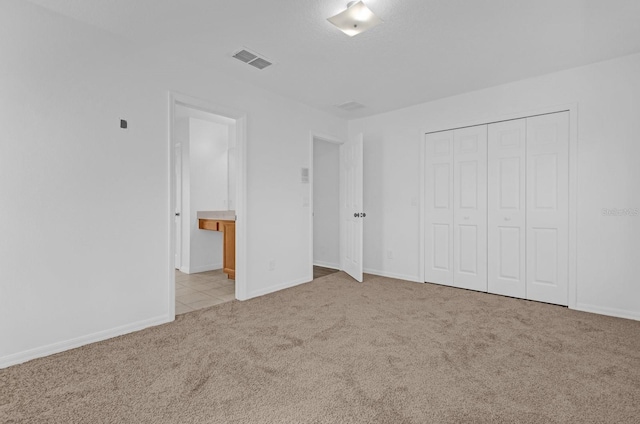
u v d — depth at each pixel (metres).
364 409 1.47
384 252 4.32
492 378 1.73
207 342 2.20
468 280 3.61
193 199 4.65
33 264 1.97
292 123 3.79
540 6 1.99
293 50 2.59
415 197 4.02
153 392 1.60
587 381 1.70
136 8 2.03
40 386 1.65
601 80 2.80
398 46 2.51
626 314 2.69
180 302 3.17
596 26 2.22
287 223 3.74
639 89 2.64
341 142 4.57
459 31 2.29
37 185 1.99
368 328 2.45
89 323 2.20
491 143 3.44
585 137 2.87
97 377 1.74
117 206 2.35
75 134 2.14
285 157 3.71
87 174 2.20
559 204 3.04
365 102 3.88
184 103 2.76
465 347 2.11
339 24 2.10
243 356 1.99
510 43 2.46
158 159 2.58
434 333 2.35
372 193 4.43
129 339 2.25
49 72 2.04
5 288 1.88
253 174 3.34
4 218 1.88
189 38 2.41
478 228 3.53
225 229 4.22
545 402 1.51
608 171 2.78
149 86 2.52
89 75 2.21
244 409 1.47
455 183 3.70
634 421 1.38
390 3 1.95
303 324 2.54
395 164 4.19
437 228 3.84
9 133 1.89
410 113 4.04
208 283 3.96
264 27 2.25
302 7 2.01
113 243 2.32
